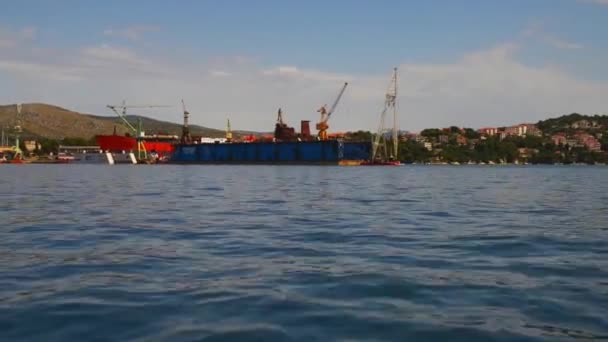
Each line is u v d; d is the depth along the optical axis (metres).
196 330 8.78
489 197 40.22
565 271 13.22
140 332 8.70
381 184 60.97
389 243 17.69
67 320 9.28
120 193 42.69
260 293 11.07
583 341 8.30
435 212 28.11
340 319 9.38
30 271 13.12
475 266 13.85
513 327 8.94
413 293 11.11
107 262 14.27
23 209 28.91
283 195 40.97
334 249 16.47
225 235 19.38
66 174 98.12
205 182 63.94
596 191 48.97
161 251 16.02
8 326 8.99
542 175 108.31
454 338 8.47
